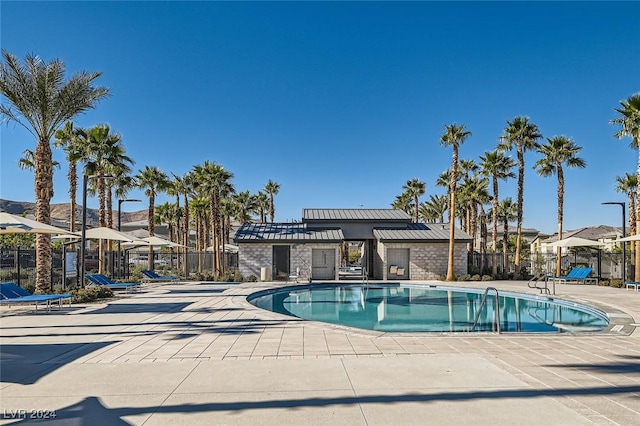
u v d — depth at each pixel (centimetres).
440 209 5803
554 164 3089
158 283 2516
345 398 476
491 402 462
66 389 511
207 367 611
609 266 3203
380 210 3478
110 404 459
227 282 2661
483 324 1316
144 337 850
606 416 423
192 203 4619
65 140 2516
